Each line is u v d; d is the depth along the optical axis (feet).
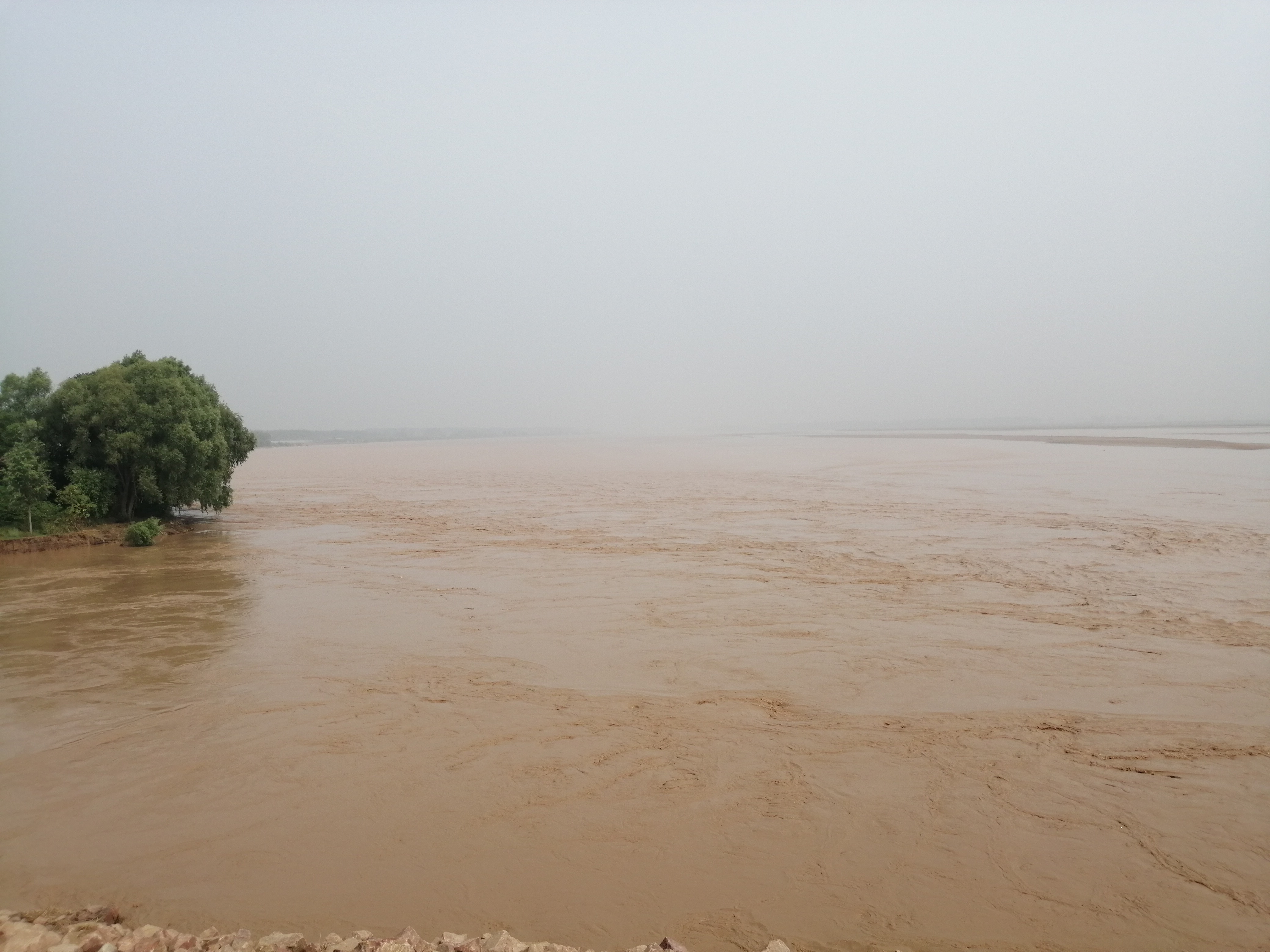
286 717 37.29
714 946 20.99
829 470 189.26
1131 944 20.83
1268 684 38.91
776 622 52.06
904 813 27.48
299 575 72.54
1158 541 78.69
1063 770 30.45
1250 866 24.11
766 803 28.40
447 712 37.47
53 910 22.50
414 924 22.11
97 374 103.86
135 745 34.35
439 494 150.10
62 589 67.36
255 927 22.04
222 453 110.32
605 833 26.61
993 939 21.09
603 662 44.50
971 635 48.11
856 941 21.09
